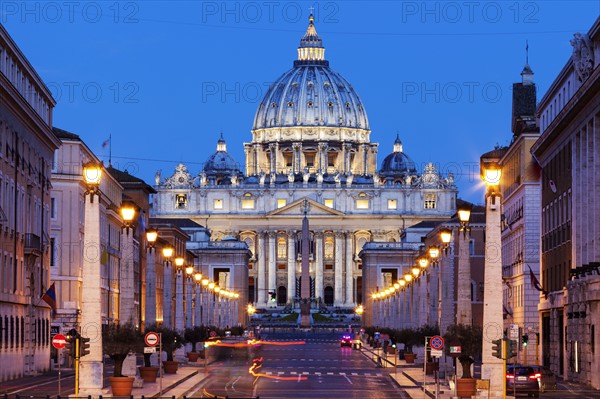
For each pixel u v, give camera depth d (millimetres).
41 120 143750
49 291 135250
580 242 127312
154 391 100500
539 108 163500
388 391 109938
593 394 105375
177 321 156375
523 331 172375
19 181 134750
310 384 121312
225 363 171125
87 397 75062
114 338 92875
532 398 99875
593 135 121125
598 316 114938
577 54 127312
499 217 80062
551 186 143500
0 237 122875
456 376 94562
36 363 140500
